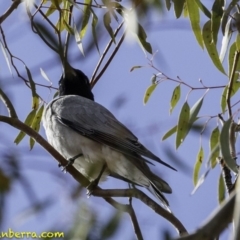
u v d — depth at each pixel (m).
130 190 8.54
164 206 9.20
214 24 9.54
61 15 9.51
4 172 6.55
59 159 9.40
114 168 10.45
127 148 9.97
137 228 7.61
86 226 6.61
